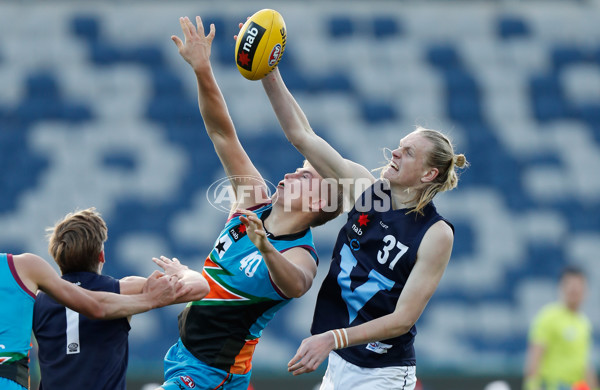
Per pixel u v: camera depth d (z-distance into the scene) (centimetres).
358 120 5834
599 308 5022
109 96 5859
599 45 6531
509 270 5131
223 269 1512
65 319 1346
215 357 1504
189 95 5925
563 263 5200
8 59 6000
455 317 4875
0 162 5397
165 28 6303
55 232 1395
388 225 1433
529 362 3194
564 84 6225
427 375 3272
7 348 1236
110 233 5072
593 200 5525
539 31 6575
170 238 5084
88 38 6200
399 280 1412
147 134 5631
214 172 5447
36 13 6294
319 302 1514
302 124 1530
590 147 5825
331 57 6238
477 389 3272
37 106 5750
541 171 5656
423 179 1416
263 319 1537
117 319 1355
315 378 3173
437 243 1378
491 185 5556
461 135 5831
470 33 6531
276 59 1463
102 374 1334
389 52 6322
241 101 5797
